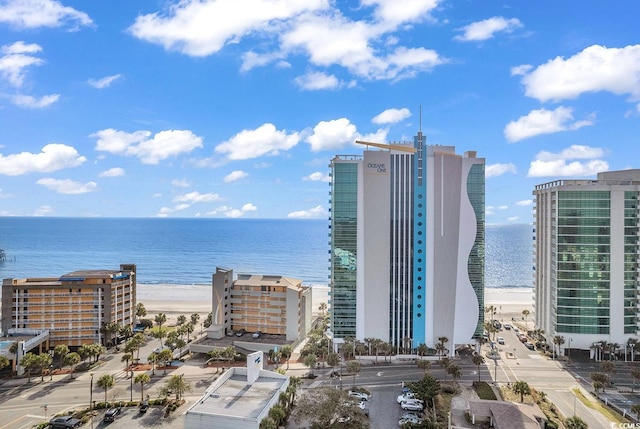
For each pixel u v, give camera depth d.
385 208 138.12
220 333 146.38
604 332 134.88
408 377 117.94
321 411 83.38
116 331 142.38
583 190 136.38
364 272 138.25
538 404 98.06
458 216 137.62
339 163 138.88
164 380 114.81
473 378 116.94
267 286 151.88
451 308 137.00
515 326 179.25
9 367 120.25
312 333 159.25
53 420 87.81
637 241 135.38
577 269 136.12
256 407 83.81
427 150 139.12
